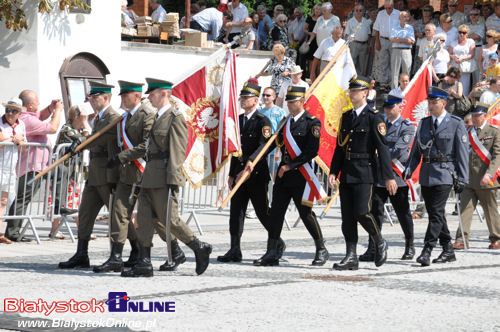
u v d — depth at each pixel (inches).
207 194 1039.6
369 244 783.7
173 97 844.0
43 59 1254.3
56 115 916.6
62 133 924.6
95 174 690.8
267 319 491.5
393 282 643.5
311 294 581.0
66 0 1251.2
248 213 1178.6
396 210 797.9
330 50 1457.9
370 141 707.4
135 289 591.5
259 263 731.4
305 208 730.8
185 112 848.3
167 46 1443.2
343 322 487.2
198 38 1499.8
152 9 1722.4
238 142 771.4
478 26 1492.4
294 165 714.2
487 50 1448.1
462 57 1456.7
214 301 547.2
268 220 738.8
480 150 872.9
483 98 1283.2
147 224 655.8
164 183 649.0
